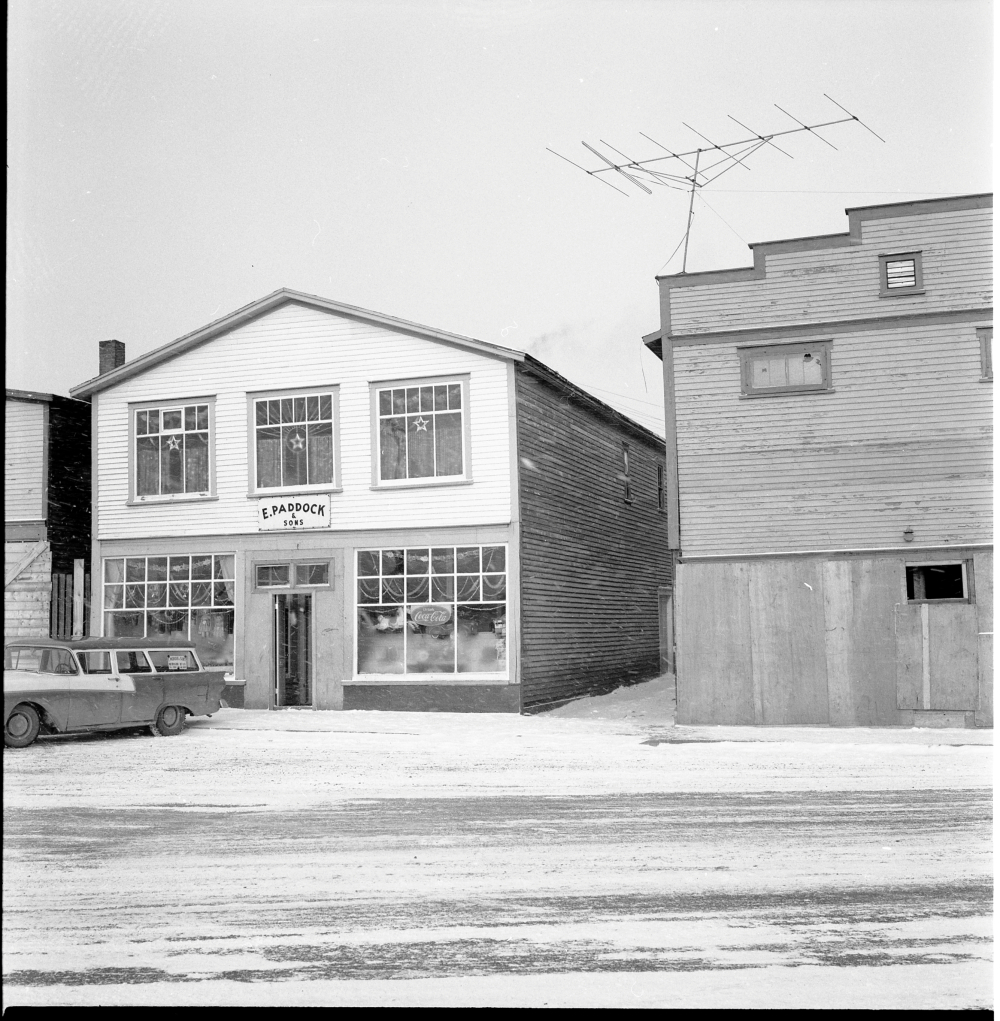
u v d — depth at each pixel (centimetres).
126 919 701
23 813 1035
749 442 1678
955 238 1617
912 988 560
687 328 1717
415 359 1975
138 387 2125
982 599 1553
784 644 1616
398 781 1202
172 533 2084
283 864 837
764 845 871
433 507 1950
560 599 2122
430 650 1936
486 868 815
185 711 1655
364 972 597
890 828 926
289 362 2045
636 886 759
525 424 1978
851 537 1623
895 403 1623
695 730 1595
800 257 1675
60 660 1534
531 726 1709
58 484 2170
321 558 2002
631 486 2698
